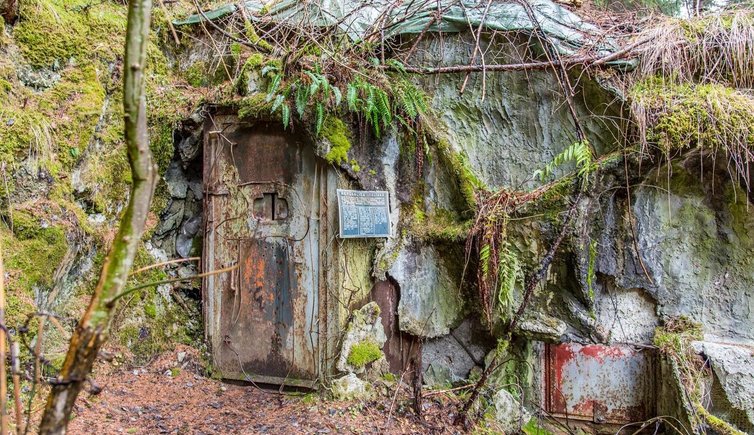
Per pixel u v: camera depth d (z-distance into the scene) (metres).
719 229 3.98
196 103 4.04
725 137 3.44
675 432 3.74
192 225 4.38
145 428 3.07
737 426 3.75
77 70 3.61
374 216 3.73
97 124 3.62
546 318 3.88
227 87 3.99
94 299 1.56
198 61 4.39
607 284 4.02
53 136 3.28
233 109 3.95
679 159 3.67
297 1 4.26
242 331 3.98
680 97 3.62
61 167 3.30
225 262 4.04
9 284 2.85
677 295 4.04
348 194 3.66
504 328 3.96
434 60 4.04
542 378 4.20
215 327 4.05
